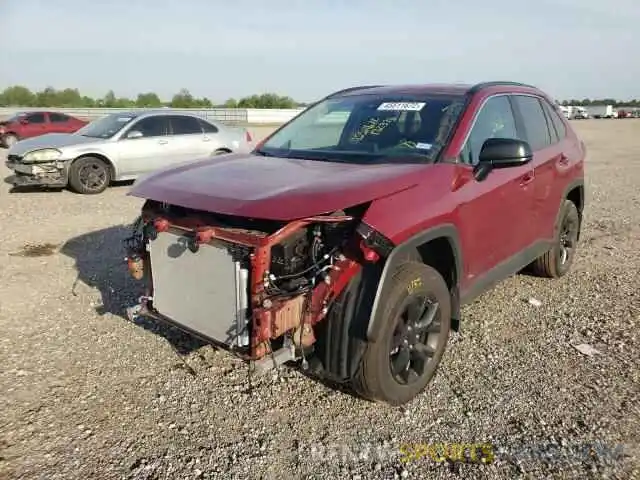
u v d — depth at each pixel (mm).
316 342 3201
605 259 6539
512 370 3881
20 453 2982
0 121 22703
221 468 2896
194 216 3350
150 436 3146
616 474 2846
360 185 3125
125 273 5875
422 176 3447
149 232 3551
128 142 11367
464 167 3766
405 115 4230
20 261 6332
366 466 2920
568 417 3324
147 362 3975
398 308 3154
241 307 3033
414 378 3439
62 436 3135
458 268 3654
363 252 2959
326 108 4859
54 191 11367
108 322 4629
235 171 3623
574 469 2881
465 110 4078
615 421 3277
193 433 3180
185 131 12258
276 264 3018
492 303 5098
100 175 11133
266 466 2916
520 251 4613
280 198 2947
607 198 10766
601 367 3922
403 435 3172
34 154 10523
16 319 4691
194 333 3363
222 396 3555
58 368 3879
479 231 3879
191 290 3324
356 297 3057
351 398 3539
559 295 5312
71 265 6184
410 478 2830
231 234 3051
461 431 3205
